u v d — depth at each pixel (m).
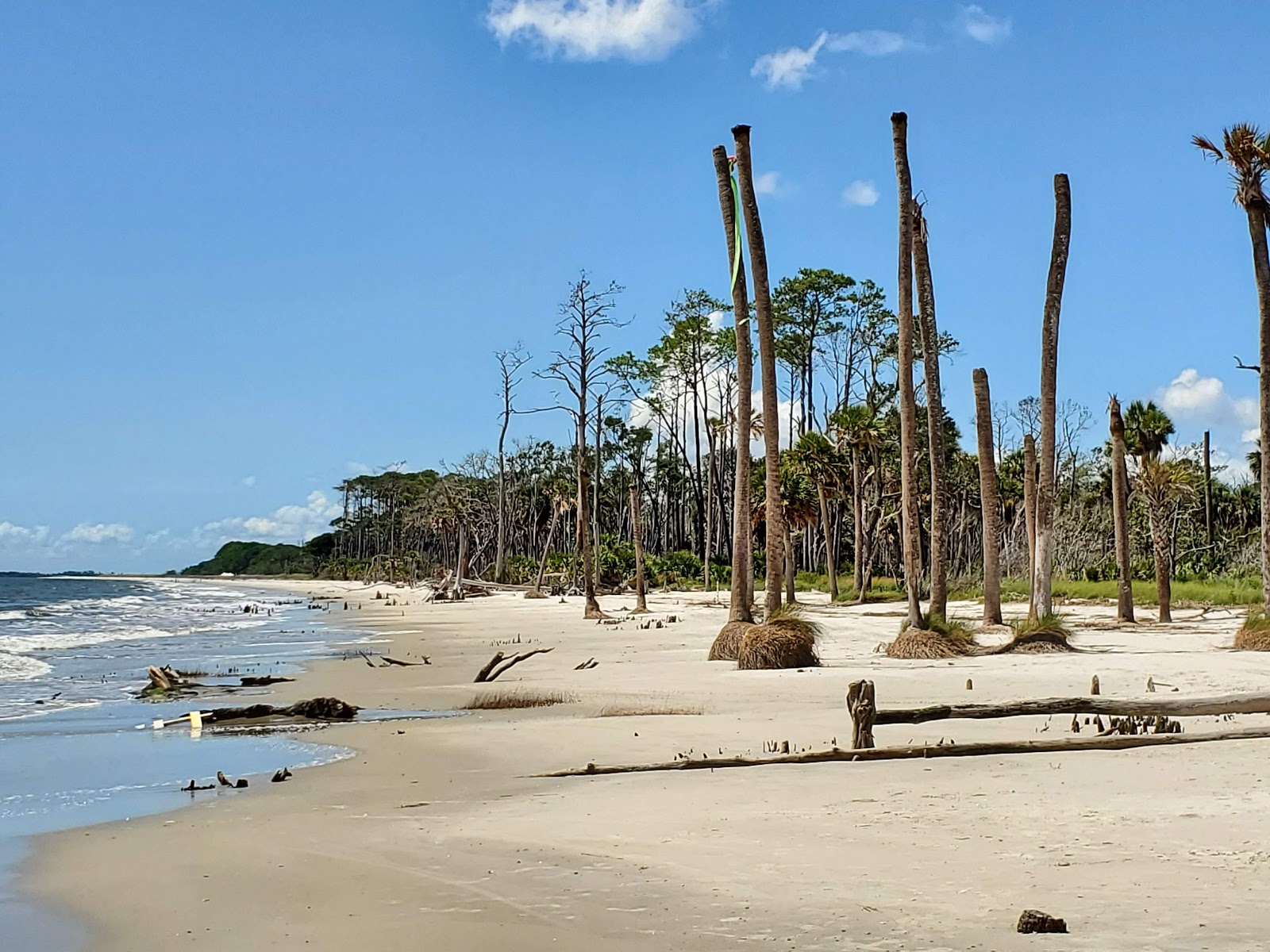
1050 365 28.34
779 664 22.11
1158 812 8.62
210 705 19.94
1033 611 27.81
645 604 50.66
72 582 199.75
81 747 15.21
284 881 7.86
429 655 30.64
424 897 7.28
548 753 13.42
